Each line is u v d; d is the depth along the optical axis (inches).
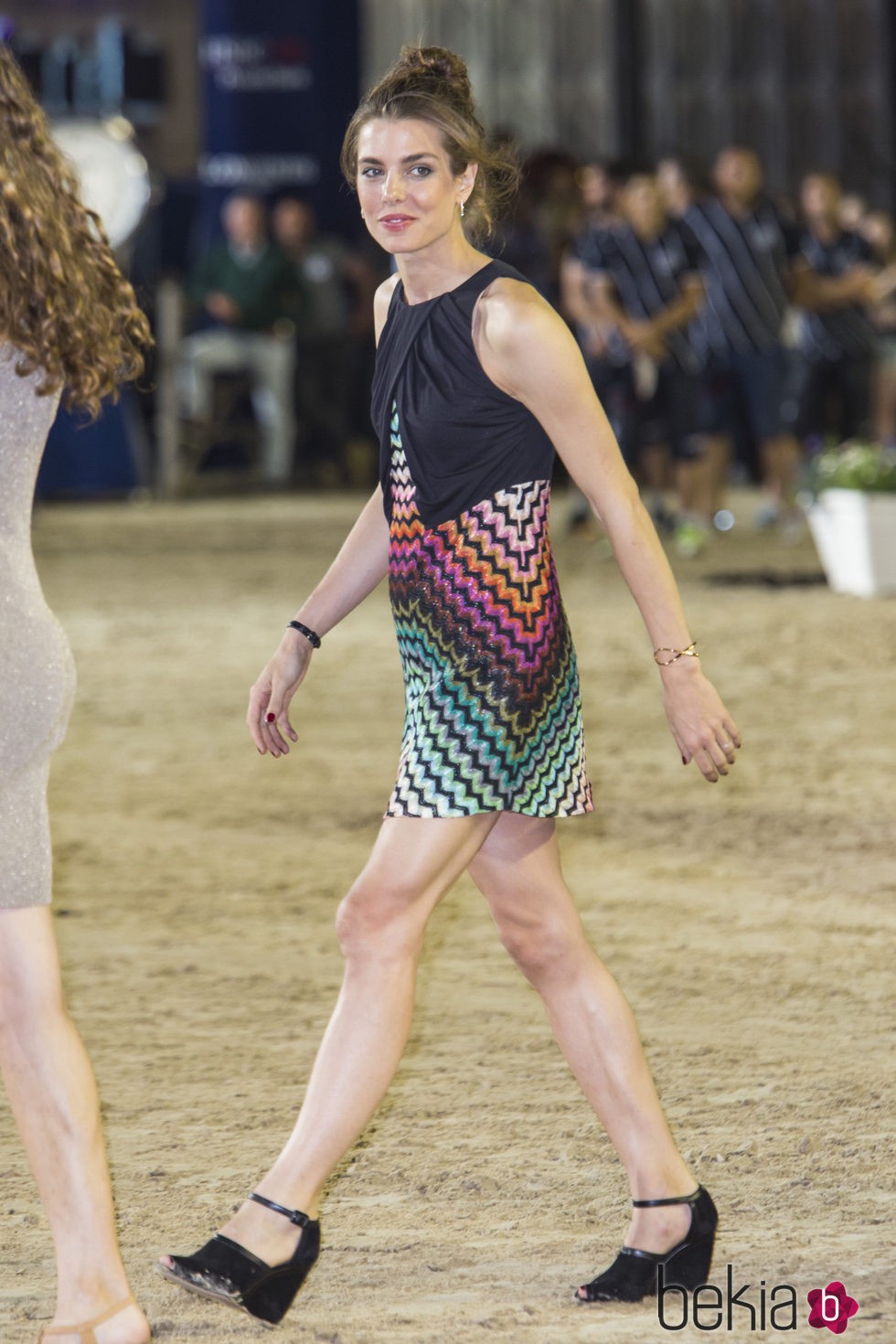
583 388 316.8
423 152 318.3
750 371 1552.7
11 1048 309.4
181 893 608.7
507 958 541.0
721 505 1744.6
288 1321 324.5
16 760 302.4
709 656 1034.1
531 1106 427.5
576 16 2733.8
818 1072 443.5
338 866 639.8
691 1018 483.5
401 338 328.8
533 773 323.6
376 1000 319.3
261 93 2210.9
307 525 1806.1
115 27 2331.4
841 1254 347.6
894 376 1795.0
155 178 1856.5
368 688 962.1
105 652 1088.2
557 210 1595.7
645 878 619.5
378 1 2765.7
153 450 2212.1
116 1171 394.0
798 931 558.9
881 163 2733.8
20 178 299.3
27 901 308.7
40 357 295.6
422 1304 331.3
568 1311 327.9
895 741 820.0
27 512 305.3
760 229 1524.4
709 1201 335.6
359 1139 408.5
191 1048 468.8
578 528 1598.2
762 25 2733.8
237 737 852.6
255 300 2129.7
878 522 1263.5
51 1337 306.0
